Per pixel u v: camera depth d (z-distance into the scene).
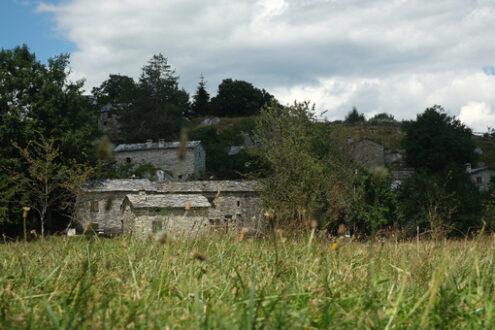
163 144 75.06
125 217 38.72
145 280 3.67
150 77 96.62
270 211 3.69
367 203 33.50
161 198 38.03
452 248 5.99
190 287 3.53
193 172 74.00
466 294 3.64
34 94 42.97
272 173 33.44
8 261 4.57
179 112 99.38
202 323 2.57
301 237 5.09
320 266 4.26
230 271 4.30
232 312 2.99
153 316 2.70
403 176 77.88
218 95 132.62
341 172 37.03
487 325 2.84
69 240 4.79
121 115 97.44
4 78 41.88
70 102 45.56
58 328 2.38
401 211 36.16
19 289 3.51
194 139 95.62
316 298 3.28
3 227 36.31
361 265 4.73
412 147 86.38
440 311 2.98
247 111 130.12
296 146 33.91
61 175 33.59
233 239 5.75
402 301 3.37
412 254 5.17
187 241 5.27
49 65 45.00
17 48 44.62
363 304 3.20
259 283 3.72
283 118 35.94
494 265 4.84
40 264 4.58
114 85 115.38
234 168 79.81
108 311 2.94
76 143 42.16
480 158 98.19
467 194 39.56
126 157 75.50
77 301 2.75
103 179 51.50
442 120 87.31
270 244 5.11
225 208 49.47
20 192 34.72
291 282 3.81
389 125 117.31
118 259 4.57
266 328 2.51
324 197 28.00
